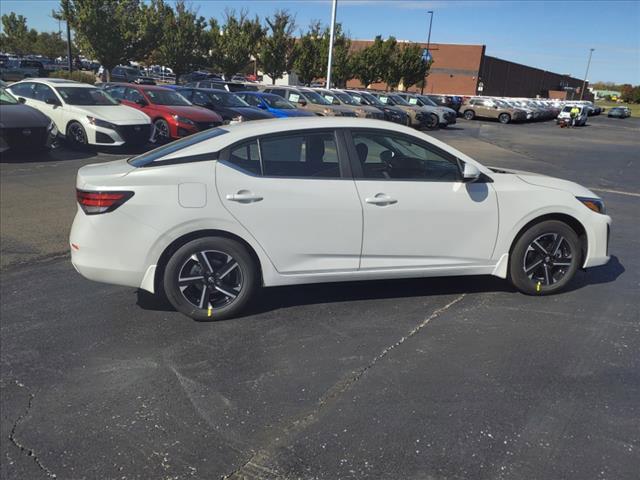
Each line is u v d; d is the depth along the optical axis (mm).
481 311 4438
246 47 35125
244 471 2588
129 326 4117
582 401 3158
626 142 26141
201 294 4125
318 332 4043
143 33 28719
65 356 3656
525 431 2871
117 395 3217
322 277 4223
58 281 5043
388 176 4262
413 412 3039
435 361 3619
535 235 4582
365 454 2693
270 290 4836
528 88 88750
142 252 3924
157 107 13930
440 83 68938
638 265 5863
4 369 3486
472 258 4484
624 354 3750
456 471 2574
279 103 17312
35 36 64938
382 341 3906
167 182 3896
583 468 2594
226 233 4039
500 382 3359
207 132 4406
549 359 3662
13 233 6500
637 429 2900
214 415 3027
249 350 3770
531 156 18078
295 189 4039
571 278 4773
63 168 10672
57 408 3086
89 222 3922
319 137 4160
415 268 4375
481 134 27438
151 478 2545
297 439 2814
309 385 3330
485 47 66438
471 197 4363
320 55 37219
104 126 12250
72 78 30047
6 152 11617
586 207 4652
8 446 2764
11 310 4383
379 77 42781
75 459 2672
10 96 12023
